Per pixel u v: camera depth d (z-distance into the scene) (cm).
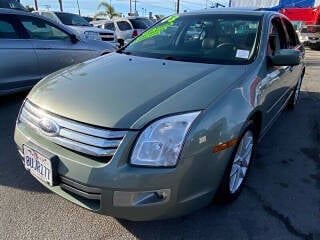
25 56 538
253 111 282
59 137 232
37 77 564
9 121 469
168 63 312
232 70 296
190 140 221
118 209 220
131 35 1414
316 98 671
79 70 305
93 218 269
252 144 318
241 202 299
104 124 219
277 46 391
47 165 231
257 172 355
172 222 268
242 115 261
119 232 256
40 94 265
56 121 234
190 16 397
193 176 228
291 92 510
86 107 233
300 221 279
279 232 265
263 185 330
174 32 380
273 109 379
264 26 360
